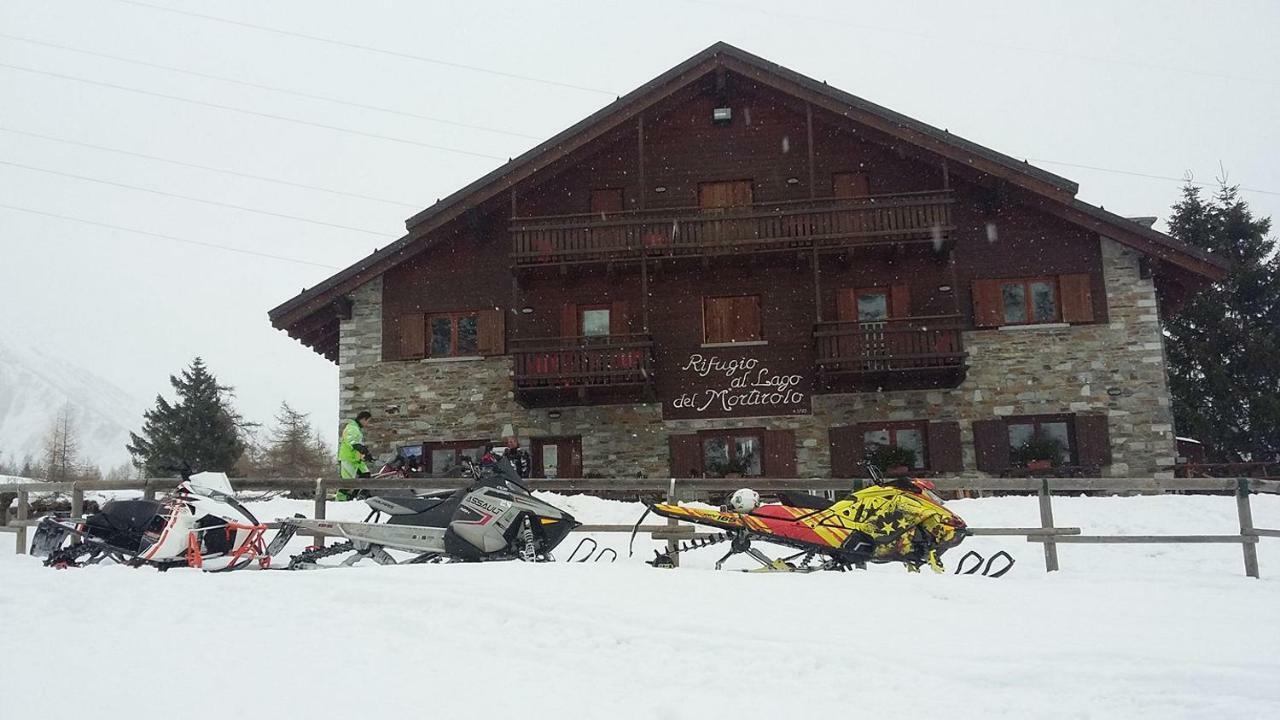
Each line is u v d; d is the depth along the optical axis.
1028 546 11.48
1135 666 4.77
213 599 6.22
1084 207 19.73
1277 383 33.22
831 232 19.80
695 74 20.58
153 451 49.03
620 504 15.13
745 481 10.01
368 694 4.38
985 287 20.23
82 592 6.43
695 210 20.66
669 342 20.78
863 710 4.24
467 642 5.26
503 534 8.45
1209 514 13.39
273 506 13.76
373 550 8.62
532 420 20.86
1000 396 19.92
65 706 4.14
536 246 20.38
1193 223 35.53
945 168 20.00
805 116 21.30
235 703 4.22
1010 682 4.60
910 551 8.14
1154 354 19.73
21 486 11.18
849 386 20.20
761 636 5.26
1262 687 4.48
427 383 21.19
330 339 23.44
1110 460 19.47
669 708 4.21
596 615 5.66
